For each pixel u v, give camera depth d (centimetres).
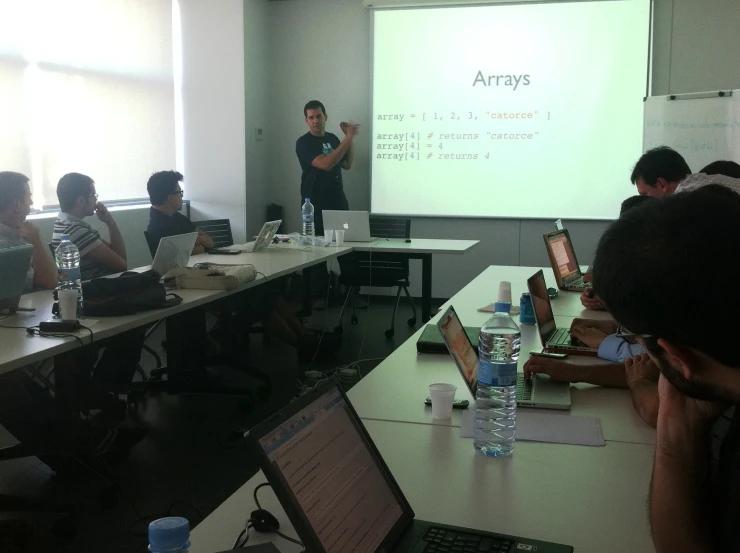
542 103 663
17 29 502
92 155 580
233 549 113
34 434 295
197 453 339
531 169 673
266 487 143
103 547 254
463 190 688
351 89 709
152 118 651
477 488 142
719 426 133
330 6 704
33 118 519
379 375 221
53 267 365
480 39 668
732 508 93
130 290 307
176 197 476
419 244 554
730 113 575
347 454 116
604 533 125
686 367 79
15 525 240
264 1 706
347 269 589
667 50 638
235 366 421
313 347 496
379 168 700
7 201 346
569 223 672
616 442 166
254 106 698
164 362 501
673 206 77
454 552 114
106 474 303
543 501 137
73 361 296
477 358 210
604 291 80
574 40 651
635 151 651
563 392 198
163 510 281
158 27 653
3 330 273
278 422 105
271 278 407
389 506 120
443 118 684
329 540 102
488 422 172
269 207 733
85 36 566
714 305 73
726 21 624
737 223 74
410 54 682
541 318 261
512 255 688
